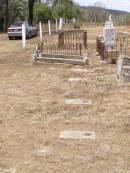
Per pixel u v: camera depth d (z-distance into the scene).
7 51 24.12
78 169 6.98
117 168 7.00
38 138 8.41
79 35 30.98
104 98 11.45
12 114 10.07
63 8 68.19
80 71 15.71
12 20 66.56
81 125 9.17
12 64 18.56
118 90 12.29
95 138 8.34
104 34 19.73
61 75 15.00
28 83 13.73
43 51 21.47
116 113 9.99
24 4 69.88
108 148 7.82
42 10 60.31
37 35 37.81
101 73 15.12
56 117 9.77
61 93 12.14
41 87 13.02
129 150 7.73
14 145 8.07
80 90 12.43
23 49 24.52
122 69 13.46
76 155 7.54
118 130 8.81
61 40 24.67
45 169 7.00
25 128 9.05
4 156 7.56
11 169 7.01
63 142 8.16
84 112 10.12
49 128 9.02
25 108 10.55
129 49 21.50
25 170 6.97
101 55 18.55
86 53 19.59
